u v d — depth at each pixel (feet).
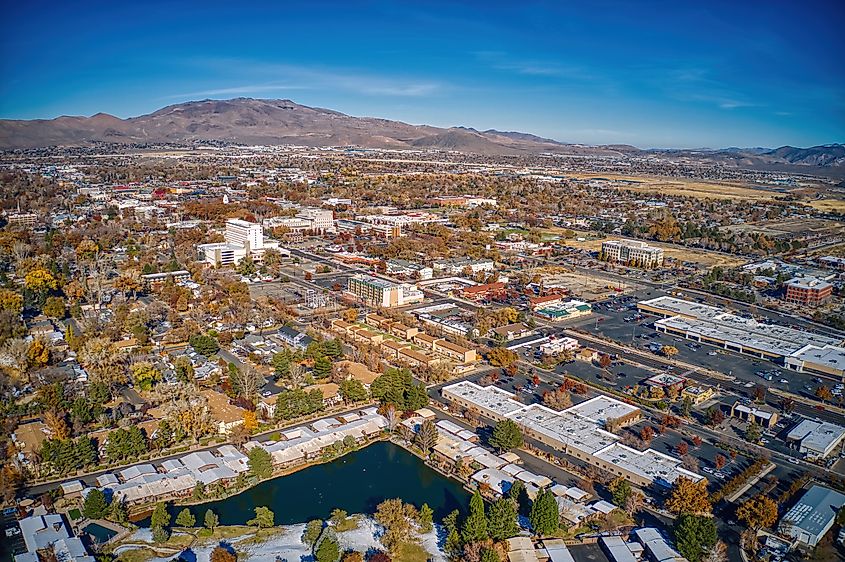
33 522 454.40
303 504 501.15
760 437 605.73
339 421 626.64
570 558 432.66
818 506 488.85
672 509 486.38
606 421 626.23
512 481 523.70
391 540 438.81
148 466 538.06
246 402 634.02
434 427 590.96
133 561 419.54
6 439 576.20
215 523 457.68
